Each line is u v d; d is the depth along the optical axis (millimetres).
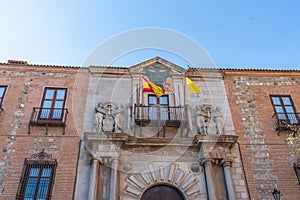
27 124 12984
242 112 14227
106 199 11086
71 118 13344
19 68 14844
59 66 15117
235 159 12516
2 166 11656
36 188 11258
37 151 12219
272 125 13789
